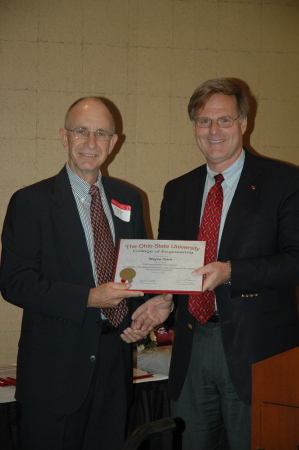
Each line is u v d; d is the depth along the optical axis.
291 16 4.28
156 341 3.17
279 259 2.11
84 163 2.26
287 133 4.35
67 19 4.09
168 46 4.21
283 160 4.36
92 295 2.07
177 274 2.13
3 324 4.09
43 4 4.05
